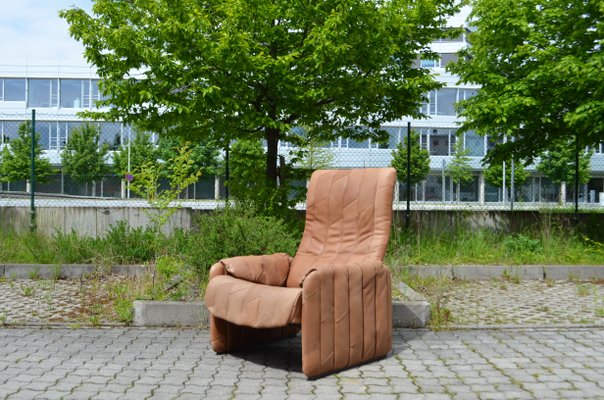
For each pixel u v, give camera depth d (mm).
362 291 4352
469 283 8148
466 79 11852
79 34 8734
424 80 10164
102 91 8922
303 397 3596
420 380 3955
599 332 5355
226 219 6547
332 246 4984
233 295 4305
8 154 11562
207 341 5031
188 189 10125
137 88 8891
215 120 9453
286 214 9445
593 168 31047
